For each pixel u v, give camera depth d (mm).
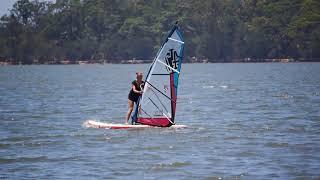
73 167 84188
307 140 101438
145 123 114938
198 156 89688
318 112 141875
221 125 120125
